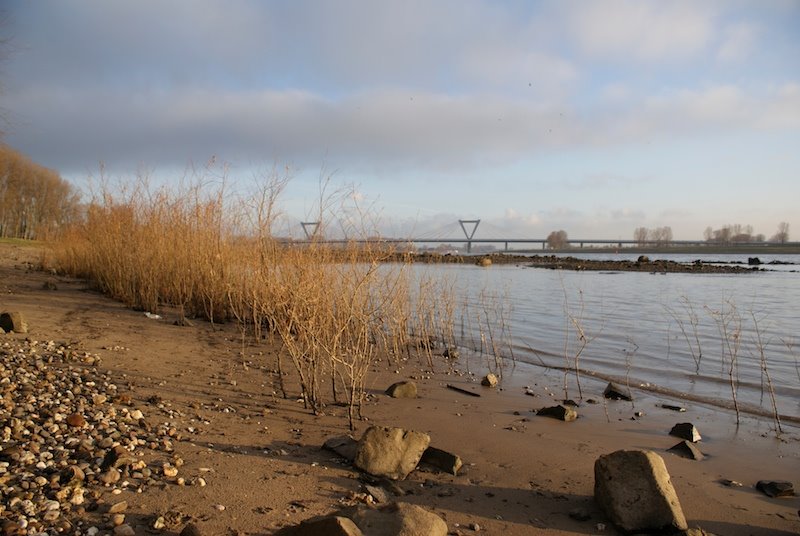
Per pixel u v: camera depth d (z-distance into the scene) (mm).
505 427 7332
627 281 37219
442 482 5363
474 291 28297
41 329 10609
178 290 13906
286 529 3664
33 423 5391
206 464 5102
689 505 5094
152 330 12211
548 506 4879
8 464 4438
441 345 14141
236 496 4453
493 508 4809
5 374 7086
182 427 6195
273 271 9867
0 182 50094
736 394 9375
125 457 4746
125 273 15773
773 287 32125
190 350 10719
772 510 5008
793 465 6176
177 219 14906
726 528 4648
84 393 6848
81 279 21922
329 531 3393
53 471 4438
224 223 14141
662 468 4633
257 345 11859
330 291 8555
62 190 56688
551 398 9062
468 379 10398
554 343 14352
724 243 143125
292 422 6949
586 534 4383
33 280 20406
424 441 5688
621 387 9695
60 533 3572
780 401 8953
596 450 6492
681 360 12141
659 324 17469
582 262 64250
